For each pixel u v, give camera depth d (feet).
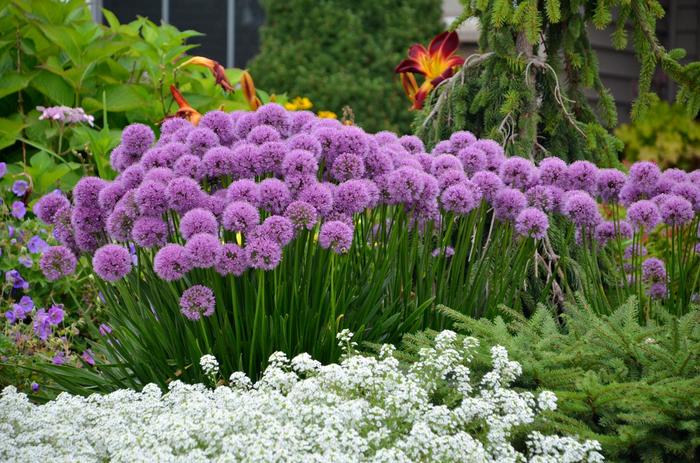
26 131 18.11
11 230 14.60
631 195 12.17
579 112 15.12
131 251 13.38
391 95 25.29
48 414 8.71
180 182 9.52
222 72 16.39
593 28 29.63
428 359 9.10
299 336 10.28
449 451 7.84
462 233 12.21
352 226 9.89
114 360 11.25
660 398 8.78
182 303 9.41
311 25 25.64
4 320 13.51
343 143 10.25
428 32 26.07
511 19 13.71
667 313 11.03
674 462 8.95
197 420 8.35
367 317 10.73
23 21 18.57
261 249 9.12
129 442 7.96
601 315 10.82
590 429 9.09
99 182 10.40
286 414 8.35
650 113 26.45
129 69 19.92
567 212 11.45
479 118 14.88
